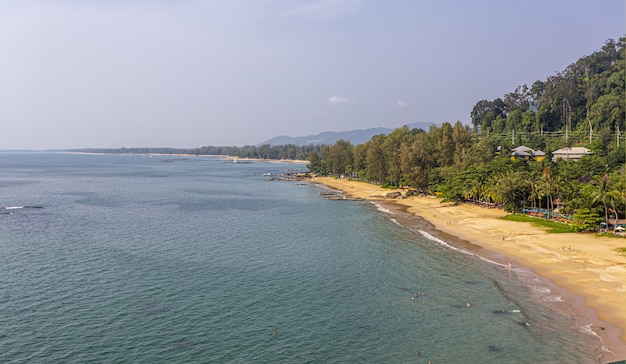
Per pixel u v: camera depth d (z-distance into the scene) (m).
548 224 108.88
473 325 55.81
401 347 50.81
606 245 86.19
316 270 80.00
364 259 86.75
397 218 134.50
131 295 66.75
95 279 74.06
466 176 155.12
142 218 137.25
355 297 66.38
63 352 49.50
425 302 63.78
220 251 93.88
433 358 48.22
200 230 117.50
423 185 185.62
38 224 125.25
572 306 59.09
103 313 60.00
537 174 132.12
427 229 115.06
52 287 69.94
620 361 44.72
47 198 189.50
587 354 47.22
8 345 50.91
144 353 49.50
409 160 185.75
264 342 52.22
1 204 169.25
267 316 59.56
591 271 72.00
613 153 164.25
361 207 161.12
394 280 73.69
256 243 101.81
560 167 175.12
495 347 50.03
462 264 81.19
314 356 49.06
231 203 174.88
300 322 57.66
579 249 84.38
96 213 147.12
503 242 95.38
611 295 61.66
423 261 84.25
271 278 75.38
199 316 59.34
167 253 91.75
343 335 53.97
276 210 155.25
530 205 128.62
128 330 55.00
